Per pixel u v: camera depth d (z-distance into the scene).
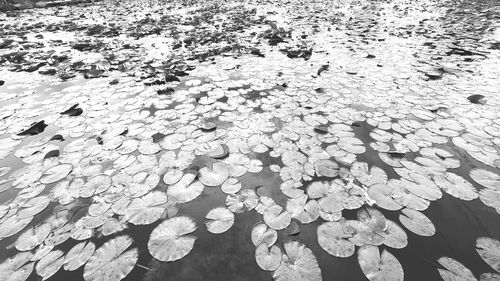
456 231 1.63
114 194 1.93
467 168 2.08
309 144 2.43
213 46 5.40
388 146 2.36
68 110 3.01
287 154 2.31
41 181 2.05
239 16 8.50
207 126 2.70
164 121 2.82
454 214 1.73
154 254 1.54
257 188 1.99
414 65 4.15
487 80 3.51
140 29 6.78
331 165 2.17
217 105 3.12
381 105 3.02
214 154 2.32
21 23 7.95
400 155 2.25
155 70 4.09
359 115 2.85
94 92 3.50
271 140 2.50
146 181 2.05
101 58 4.78
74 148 2.42
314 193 1.92
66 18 8.86
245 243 1.60
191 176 2.09
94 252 1.54
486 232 1.62
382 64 4.23
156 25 7.44
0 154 2.35
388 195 1.88
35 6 11.23
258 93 3.39
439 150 2.28
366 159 2.23
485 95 3.11
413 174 2.05
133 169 2.17
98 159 2.28
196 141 2.49
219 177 2.09
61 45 5.68
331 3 11.73
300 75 3.91
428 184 1.96
